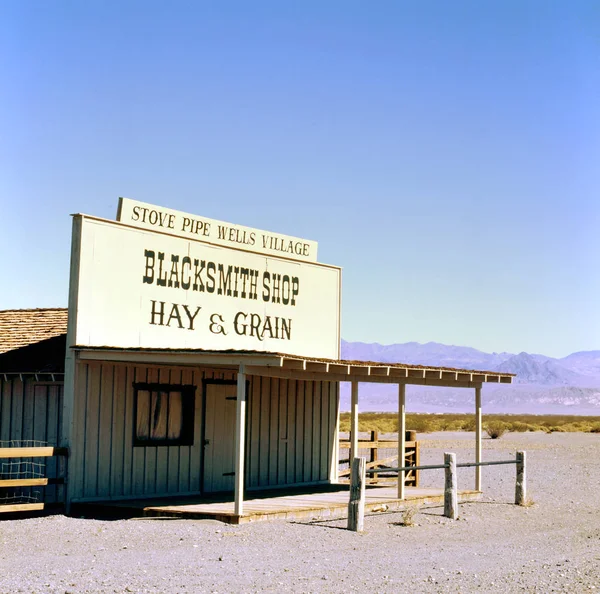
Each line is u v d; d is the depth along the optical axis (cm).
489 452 3834
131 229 1827
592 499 2080
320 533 1437
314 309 2300
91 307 1733
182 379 1900
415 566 1168
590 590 1037
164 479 1847
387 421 8819
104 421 1731
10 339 2006
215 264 2019
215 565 1140
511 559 1241
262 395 2088
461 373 1938
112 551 1232
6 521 1499
